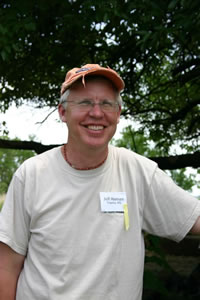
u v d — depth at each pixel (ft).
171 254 21.71
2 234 5.65
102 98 5.52
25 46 15.60
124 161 5.91
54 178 5.70
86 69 5.61
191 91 21.72
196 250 21.21
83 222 5.45
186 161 14.34
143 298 11.29
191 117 20.68
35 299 5.41
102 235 5.41
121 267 5.41
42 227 5.54
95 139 5.49
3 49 11.19
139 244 5.58
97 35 14.02
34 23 11.58
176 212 5.74
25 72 17.67
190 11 9.43
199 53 14.58
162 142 21.53
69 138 5.71
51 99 19.34
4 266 5.83
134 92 20.62
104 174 5.67
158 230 5.86
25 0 11.81
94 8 11.41
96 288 5.25
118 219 5.47
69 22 11.92
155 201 5.76
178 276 12.53
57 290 5.28
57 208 5.54
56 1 12.22
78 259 5.34
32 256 5.60
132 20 10.96
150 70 20.38
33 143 16.78
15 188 5.78
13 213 5.75
